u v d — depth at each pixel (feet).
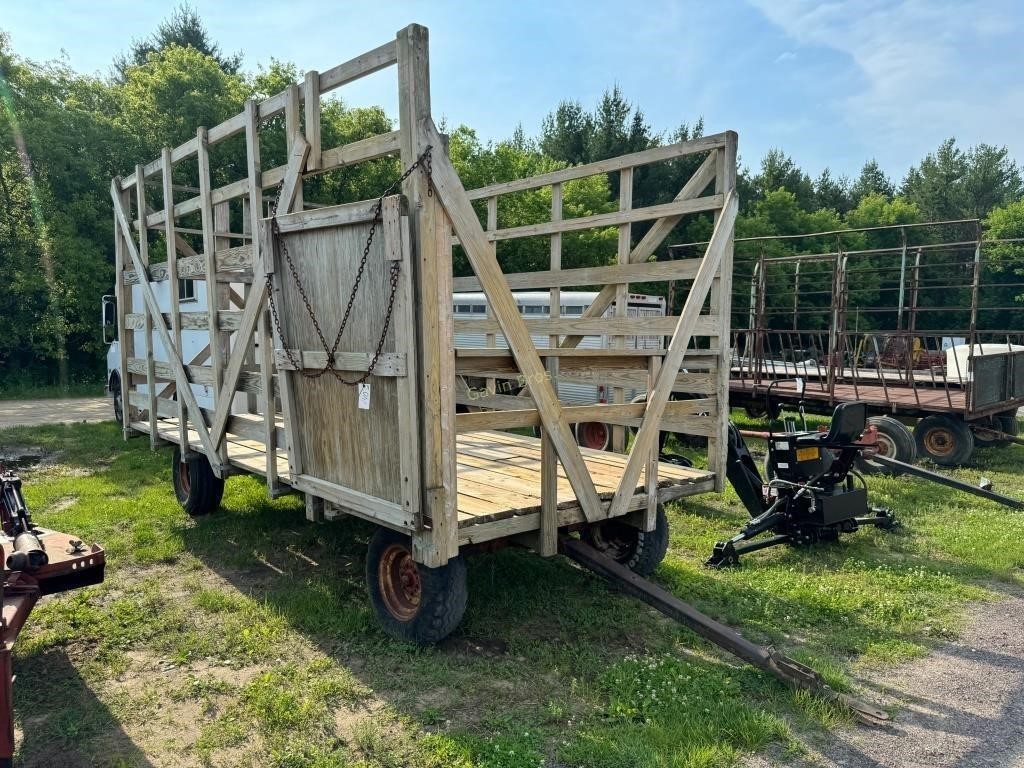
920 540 18.57
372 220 10.52
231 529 19.21
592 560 12.28
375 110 77.87
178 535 18.66
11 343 59.67
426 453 10.34
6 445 32.83
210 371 16.39
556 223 19.76
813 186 133.49
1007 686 11.23
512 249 77.61
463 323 23.89
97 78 74.90
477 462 17.01
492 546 12.35
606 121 99.96
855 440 17.89
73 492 23.44
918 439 28.94
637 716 10.15
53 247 59.26
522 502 12.43
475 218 10.57
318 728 9.80
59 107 63.93
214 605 14.01
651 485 13.83
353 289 11.19
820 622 13.69
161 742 9.61
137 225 20.20
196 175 66.28
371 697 10.66
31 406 51.37
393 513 10.92
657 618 13.62
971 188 135.03
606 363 12.63
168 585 15.42
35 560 9.14
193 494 19.74
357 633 12.82
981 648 12.63
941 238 111.65
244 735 9.70
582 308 36.09
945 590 15.19
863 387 34.09
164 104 68.03
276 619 13.39
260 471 14.99
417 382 10.29
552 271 19.81
